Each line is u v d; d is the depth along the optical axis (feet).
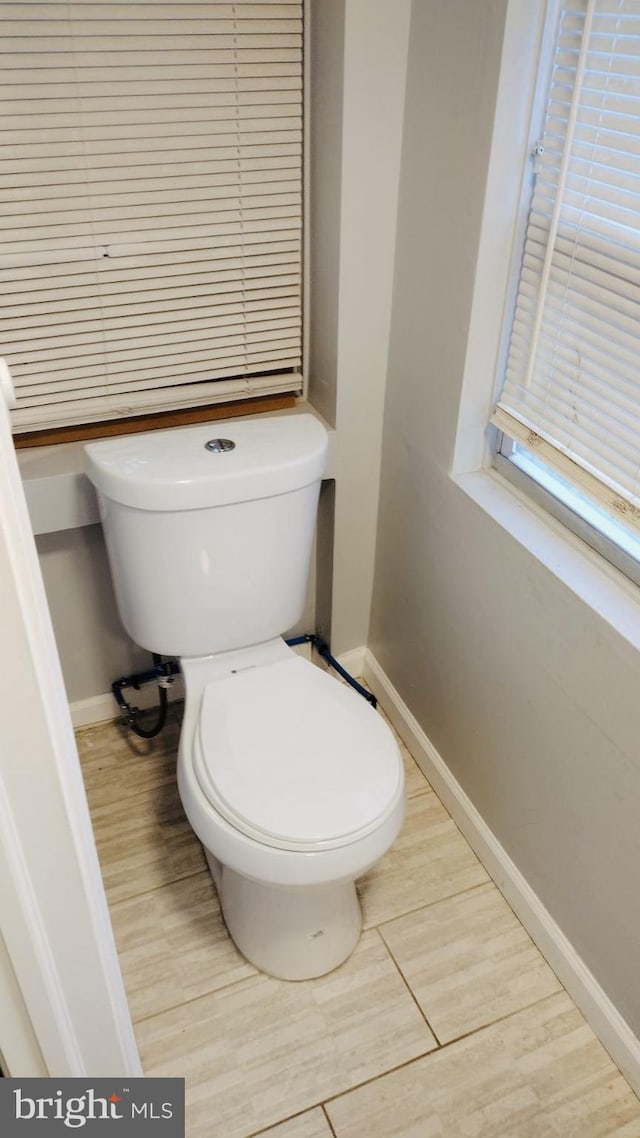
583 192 4.01
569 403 4.42
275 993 5.11
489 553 4.99
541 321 4.48
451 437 5.15
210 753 4.66
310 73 5.07
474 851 5.94
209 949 5.32
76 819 2.07
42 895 2.01
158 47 4.67
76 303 5.23
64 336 5.33
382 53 4.68
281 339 5.99
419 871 5.81
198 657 5.50
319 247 5.49
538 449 4.64
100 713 6.78
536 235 4.41
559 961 5.14
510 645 5.00
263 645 5.64
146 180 5.02
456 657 5.69
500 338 4.80
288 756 4.66
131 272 5.26
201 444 5.03
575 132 3.98
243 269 5.57
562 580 4.36
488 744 5.52
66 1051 2.34
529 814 5.19
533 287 4.52
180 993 5.09
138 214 5.09
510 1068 4.77
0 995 2.13
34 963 2.08
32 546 2.46
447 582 5.59
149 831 6.01
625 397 4.06
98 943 2.18
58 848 1.94
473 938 5.41
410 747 6.69
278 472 4.91
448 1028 4.95
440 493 5.42
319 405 6.09
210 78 4.88
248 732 4.79
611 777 4.32
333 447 5.96
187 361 5.74
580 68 3.80
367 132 4.88
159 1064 4.76
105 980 2.27
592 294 4.09
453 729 5.97
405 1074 4.74
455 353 4.89
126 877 5.71
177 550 4.96
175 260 5.33
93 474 4.86
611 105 3.72
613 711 4.19
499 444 5.20
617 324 3.99
